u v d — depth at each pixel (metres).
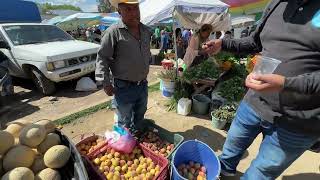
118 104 3.28
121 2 2.72
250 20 12.59
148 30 3.17
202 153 2.82
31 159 1.97
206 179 2.73
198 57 5.34
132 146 2.93
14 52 6.37
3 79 5.68
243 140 2.46
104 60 2.95
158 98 5.63
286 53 1.69
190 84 5.14
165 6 5.68
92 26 22.44
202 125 4.35
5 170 1.88
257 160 2.15
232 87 4.61
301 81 1.39
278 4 1.81
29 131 2.03
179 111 4.75
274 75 1.43
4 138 1.90
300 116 1.73
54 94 6.42
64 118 4.70
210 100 4.79
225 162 2.76
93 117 4.77
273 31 1.79
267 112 1.93
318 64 1.60
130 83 3.15
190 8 5.84
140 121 3.67
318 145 2.52
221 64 5.17
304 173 3.10
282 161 1.97
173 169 2.54
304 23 1.59
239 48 2.30
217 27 8.47
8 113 5.32
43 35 7.18
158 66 10.38
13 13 9.82
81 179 1.87
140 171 2.74
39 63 5.96
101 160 2.79
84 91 6.57
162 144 3.27
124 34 2.89
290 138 1.85
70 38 7.75
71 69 6.21
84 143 3.06
